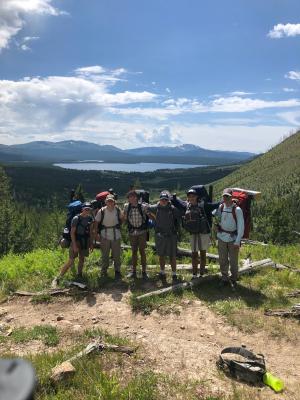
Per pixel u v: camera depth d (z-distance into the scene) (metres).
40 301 9.43
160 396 5.14
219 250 10.12
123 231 18.30
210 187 10.57
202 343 7.06
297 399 5.25
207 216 10.46
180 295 9.36
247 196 10.12
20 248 55.00
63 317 8.43
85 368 5.80
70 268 11.83
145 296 9.11
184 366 6.14
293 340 7.09
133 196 10.62
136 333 7.52
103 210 10.73
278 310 8.21
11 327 8.01
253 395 5.29
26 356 6.31
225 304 8.70
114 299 9.37
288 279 10.38
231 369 5.90
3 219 56.88
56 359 6.18
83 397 5.05
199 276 10.62
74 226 10.60
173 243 10.33
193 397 5.16
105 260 10.93
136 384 5.34
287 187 133.25
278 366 6.22
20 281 11.06
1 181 75.19
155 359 6.37
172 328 7.76
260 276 10.80
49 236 50.50
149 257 13.12
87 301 9.34
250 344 7.02
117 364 6.10
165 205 10.27
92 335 7.35
